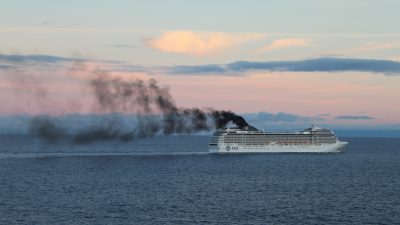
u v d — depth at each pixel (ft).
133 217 566.36
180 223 541.34
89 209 607.37
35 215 572.10
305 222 551.18
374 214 593.01
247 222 548.31
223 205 640.99
